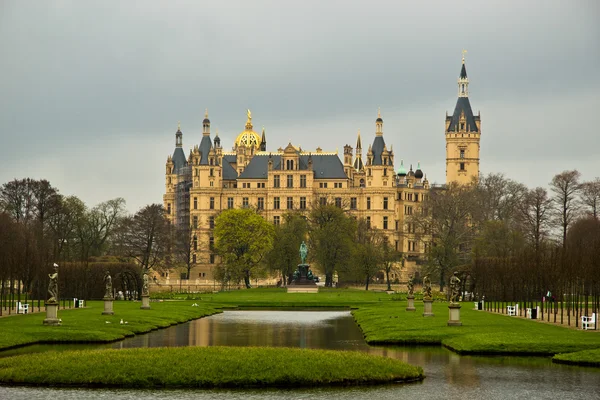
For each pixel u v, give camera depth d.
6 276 118.44
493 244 188.75
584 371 67.25
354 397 58.75
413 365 68.06
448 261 193.75
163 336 91.69
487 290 143.62
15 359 66.94
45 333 85.25
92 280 158.62
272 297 173.75
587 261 101.06
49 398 58.09
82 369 63.94
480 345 77.06
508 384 62.47
